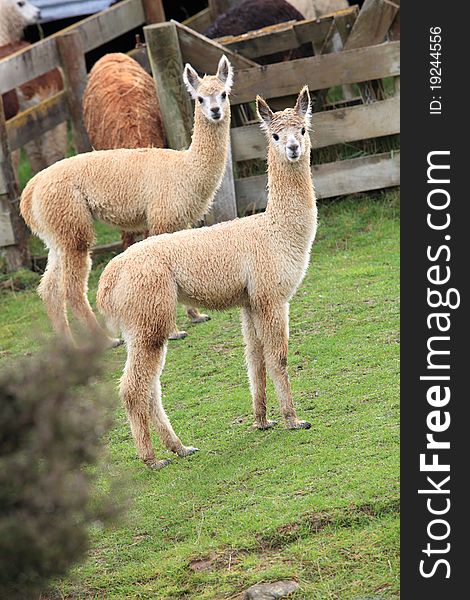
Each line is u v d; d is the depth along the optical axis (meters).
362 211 12.67
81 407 5.06
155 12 15.27
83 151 14.25
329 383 8.41
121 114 12.09
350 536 6.12
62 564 4.99
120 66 12.87
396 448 7.00
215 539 6.38
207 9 16.36
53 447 4.93
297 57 14.12
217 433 8.02
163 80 12.24
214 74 12.56
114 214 10.19
